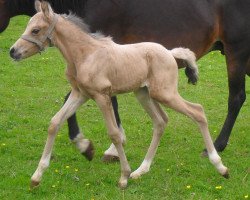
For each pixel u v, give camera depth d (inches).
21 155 276.8
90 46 220.1
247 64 295.0
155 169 255.0
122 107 372.2
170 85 229.1
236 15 276.1
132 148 289.0
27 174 248.2
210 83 438.6
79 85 222.1
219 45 292.2
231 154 280.8
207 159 269.0
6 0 276.5
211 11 275.1
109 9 264.8
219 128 330.6
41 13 219.9
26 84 425.7
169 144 297.1
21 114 351.6
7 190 231.8
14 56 219.0
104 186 235.3
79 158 271.7
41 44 220.4
